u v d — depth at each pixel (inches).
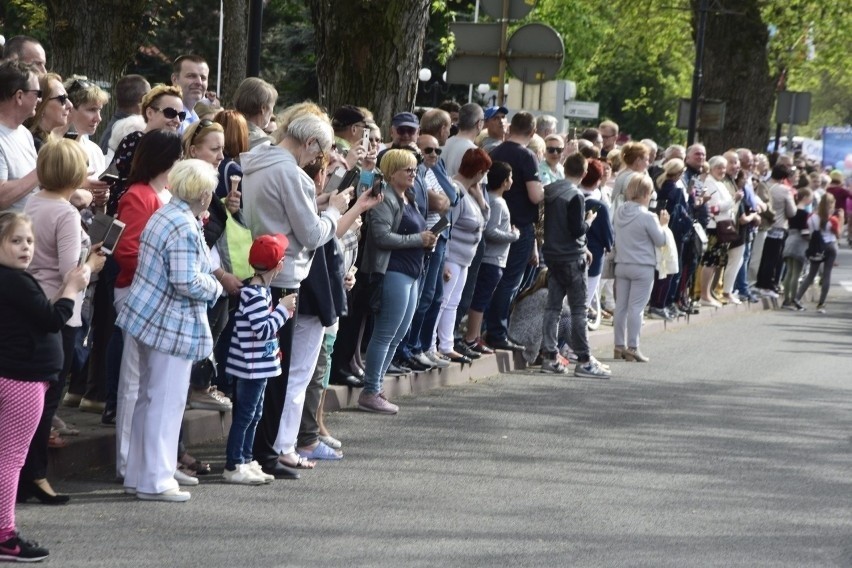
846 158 3235.7
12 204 498.0
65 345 490.9
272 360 517.0
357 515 485.1
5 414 416.2
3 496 408.8
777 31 1923.0
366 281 666.8
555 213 856.3
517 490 538.9
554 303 868.0
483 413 705.6
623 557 449.1
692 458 623.2
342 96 876.0
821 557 465.4
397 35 872.3
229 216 530.6
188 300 485.7
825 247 1457.9
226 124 572.7
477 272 807.7
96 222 482.0
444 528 473.1
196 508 480.4
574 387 813.9
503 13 988.6
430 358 771.4
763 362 997.2
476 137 893.2
